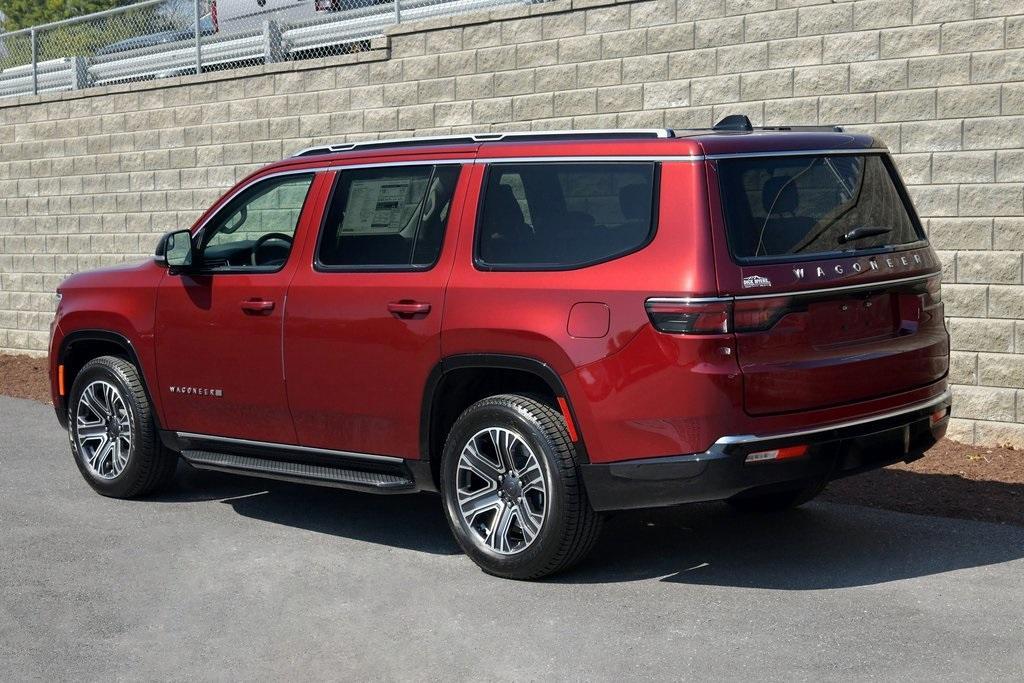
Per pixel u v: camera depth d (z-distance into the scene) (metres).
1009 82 8.38
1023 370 8.48
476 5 11.56
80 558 6.64
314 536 7.04
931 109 8.68
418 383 6.37
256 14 14.06
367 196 6.80
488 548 6.16
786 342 5.57
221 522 7.38
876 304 5.93
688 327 5.44
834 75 9.06
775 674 4.78
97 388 8.04
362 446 6.71
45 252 15.12
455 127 11.24
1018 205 8.41
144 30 14.84
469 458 6.21
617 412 5.63
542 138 6.27
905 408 5.98
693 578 6.03
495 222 6.22
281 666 5.06
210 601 5.90
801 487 5.83
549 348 5.82
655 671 4.86
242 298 7.15
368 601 5.85
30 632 5.51
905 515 7.05
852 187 6.07
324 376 6.78
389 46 11.66
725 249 5.50
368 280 6.60
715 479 5.46
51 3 25.45
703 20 9.66
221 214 7.48
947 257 8.70
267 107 12.70
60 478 8.60
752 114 9.45
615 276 5.69
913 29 8.71
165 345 7.56
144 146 13.90
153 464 7.85
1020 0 8.30
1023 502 7.23
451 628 5.45
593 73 10.30
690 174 5.62
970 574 5.95
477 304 6.11
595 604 5.70
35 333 15.34
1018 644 5.02
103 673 5.03
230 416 7.32
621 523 7.10
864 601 5.60
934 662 4.85
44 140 14.98
